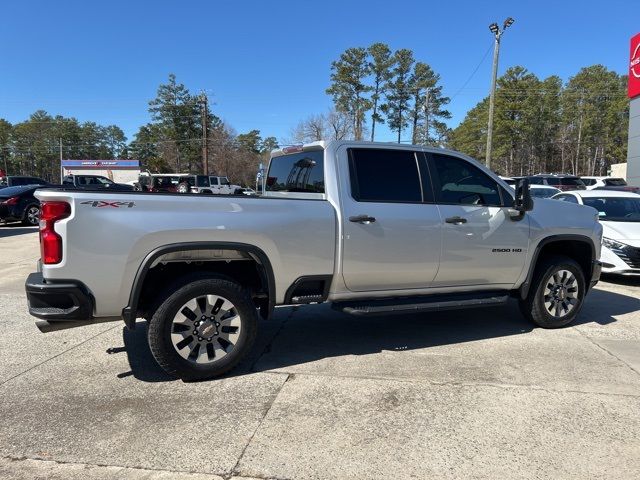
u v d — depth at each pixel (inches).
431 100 2600.9
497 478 107.1
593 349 190.4
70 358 181.8
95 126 4881.9
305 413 136.9
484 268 196.1
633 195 375.2
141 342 199.3
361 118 2576.3
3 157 4571.9
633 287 314.5
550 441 122.3
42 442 121.9
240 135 3836.1
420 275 185.8
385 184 180.5
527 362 176.1
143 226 144.8
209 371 157.5
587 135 2977.4
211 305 156.4
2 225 681.6
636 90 954.1
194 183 1379.2
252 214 157.4
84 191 143.6
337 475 108.3
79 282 140.9
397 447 119.5
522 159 3115.2
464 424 130.7
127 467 111.3
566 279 216.2
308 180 189.0
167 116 3353.8
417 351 188.1
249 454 116.6
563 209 215.2
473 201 196.2
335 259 170.6
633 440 122.8
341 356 182.7
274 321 229.5
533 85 2709.2
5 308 254.5
